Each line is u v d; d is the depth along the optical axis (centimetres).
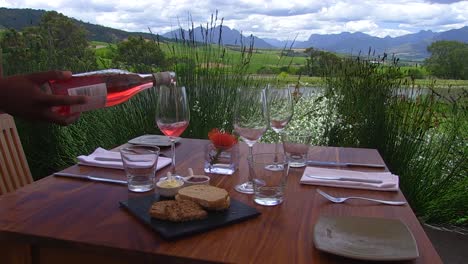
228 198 119
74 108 99
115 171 157
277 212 120
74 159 333
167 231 103
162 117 143
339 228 107
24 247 112
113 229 107
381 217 119
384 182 143
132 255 97
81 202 126
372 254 93
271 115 167
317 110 326
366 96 307
